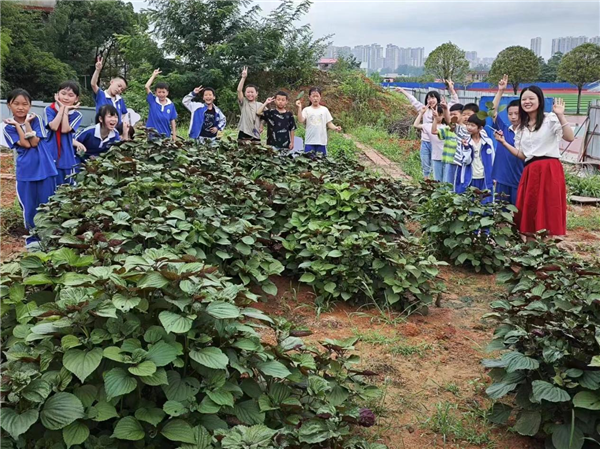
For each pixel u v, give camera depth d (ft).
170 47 67.97
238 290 10.69
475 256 21.52
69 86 23.67
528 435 11.13
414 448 11.13
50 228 17.46
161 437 9.18
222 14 67.15
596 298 12.59
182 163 24.82
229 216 19.30
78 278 10.26
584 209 34.40
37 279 11.11
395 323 16.55
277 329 11.37
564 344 10.82
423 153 34.32
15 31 81.61
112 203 18.07
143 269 9.96
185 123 64.44
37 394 8.45
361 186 21.84
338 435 9.19
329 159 28.02
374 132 57.57
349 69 79.20
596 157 50.67
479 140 25.68
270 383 10.53
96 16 105.29
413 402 12.68
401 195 23.65
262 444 8.50
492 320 17.22
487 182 25.91
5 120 21.85
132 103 64.39
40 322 9.93
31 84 84.02
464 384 13.48
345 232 18.94
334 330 16.06
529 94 21.38
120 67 112.98
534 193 21.75
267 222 20.04
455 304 18.54
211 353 9.24
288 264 19.34
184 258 10.69
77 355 8.86
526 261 16.49
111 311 9.16
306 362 10.75
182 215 17.63
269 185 22.25
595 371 10.34
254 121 32.71
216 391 9.32
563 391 10.12
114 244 12.94
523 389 11.28
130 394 9.27
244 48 68.23
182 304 9.40
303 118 32.32
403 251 18.29
